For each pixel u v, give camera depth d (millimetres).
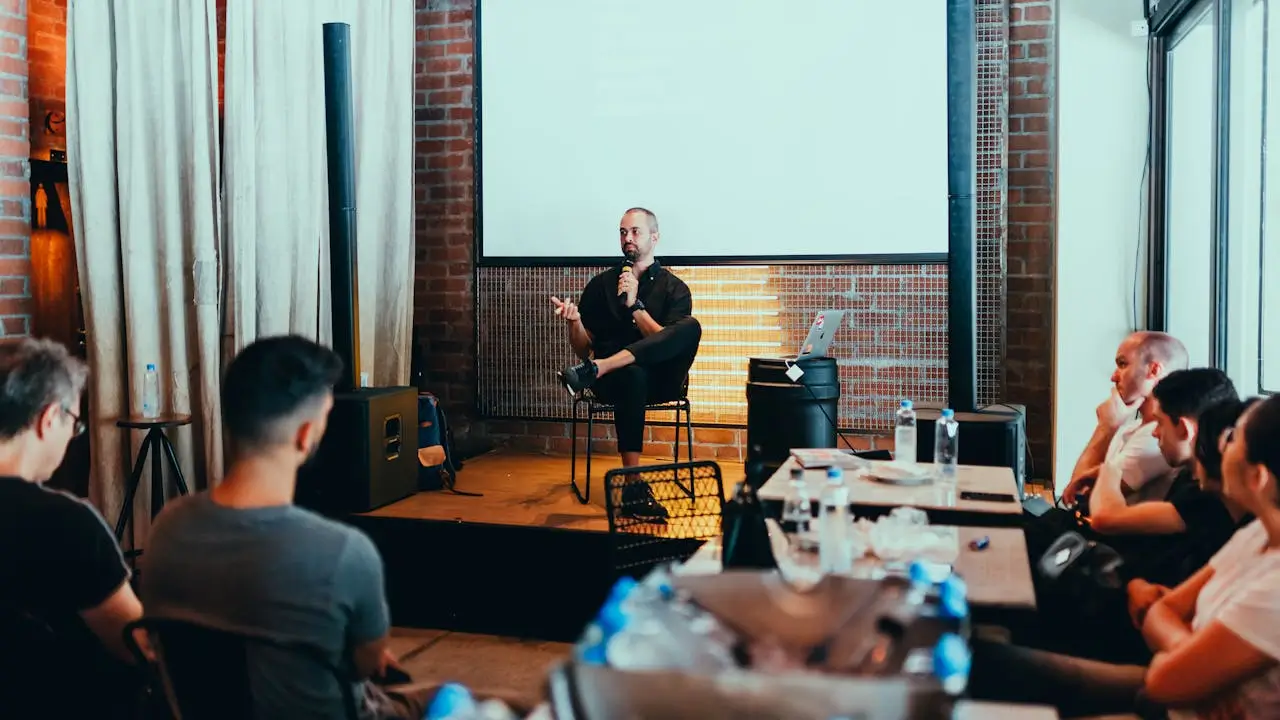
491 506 4176
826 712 1062
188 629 1582
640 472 2828
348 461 4027
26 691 1737
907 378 5027
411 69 5227
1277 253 3592
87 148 4363
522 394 5570
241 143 4367
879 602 1349
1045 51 4855
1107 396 4594
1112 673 1931
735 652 1190
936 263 4953
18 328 4426
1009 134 4930
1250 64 3637
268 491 1678
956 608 1323
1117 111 4508
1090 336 4598
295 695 1593
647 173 5297
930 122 4918
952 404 4043
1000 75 4844
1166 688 1651
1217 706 1625
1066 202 4586
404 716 1806
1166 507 2498
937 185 4930
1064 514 3012
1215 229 3775
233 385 1659
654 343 4328
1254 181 3660
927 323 4980
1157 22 4273
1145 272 4527
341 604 1635
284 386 1662
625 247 4617
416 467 4398
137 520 4402
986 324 4930
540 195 5469
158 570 1664
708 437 5305
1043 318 4930
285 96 4574
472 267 5664
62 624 1832
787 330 5152
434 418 4605
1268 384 3619
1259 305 3658
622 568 2791
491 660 3590
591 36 5344
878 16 4953
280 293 4570
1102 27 4500
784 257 5137
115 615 1854
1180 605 2016
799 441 4328
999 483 2961
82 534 1826
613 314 4645
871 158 5004
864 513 2752
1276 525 1603
